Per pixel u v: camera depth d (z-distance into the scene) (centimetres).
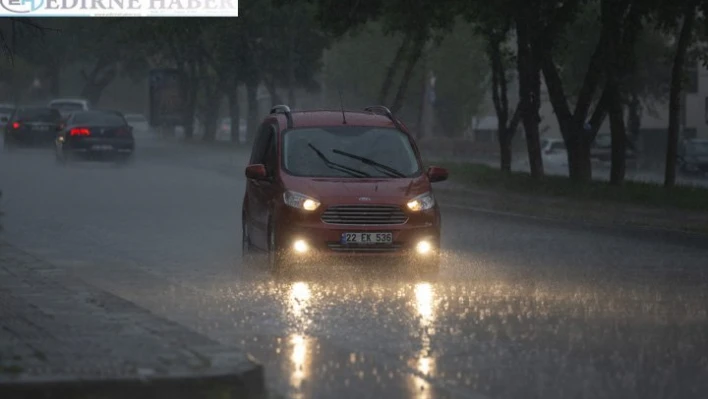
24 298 2073
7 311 1917
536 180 5659
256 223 2900
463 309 2191
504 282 2581
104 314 1889
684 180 8681
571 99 10425
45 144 8925
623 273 2761
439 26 6519
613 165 5562
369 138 2869
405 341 1872
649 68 10462
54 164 7600
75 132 7262
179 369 1438
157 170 7156
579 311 2177
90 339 1653
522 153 11806
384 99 7400
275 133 2911
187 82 11488
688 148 9225
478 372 1641
